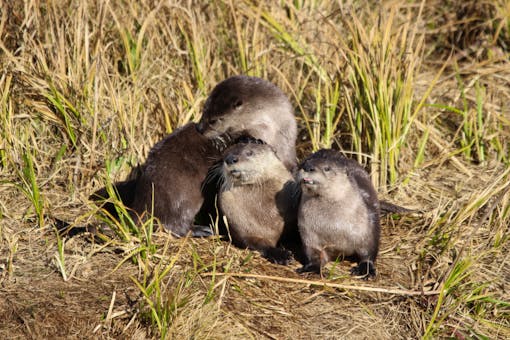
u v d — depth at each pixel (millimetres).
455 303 17703
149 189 20828
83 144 23188
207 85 26188
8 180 22281
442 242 20156
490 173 24516
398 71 23344
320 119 25562
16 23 25062
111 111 23797
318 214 18625
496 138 25438
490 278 18938
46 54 24641
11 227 20375
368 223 18656
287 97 24172
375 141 23156
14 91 24047
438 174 24500
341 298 17906
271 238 20250
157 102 25094
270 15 27594
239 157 19359
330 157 19297
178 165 21016
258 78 23391
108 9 25266
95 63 23734
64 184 22891
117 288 17797
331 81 24906
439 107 25922
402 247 20250
